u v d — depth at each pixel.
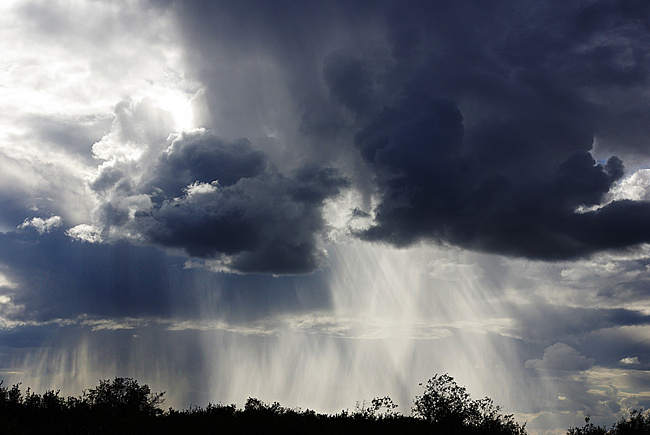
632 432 22.42
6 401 21.11
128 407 22.97
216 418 21.75
